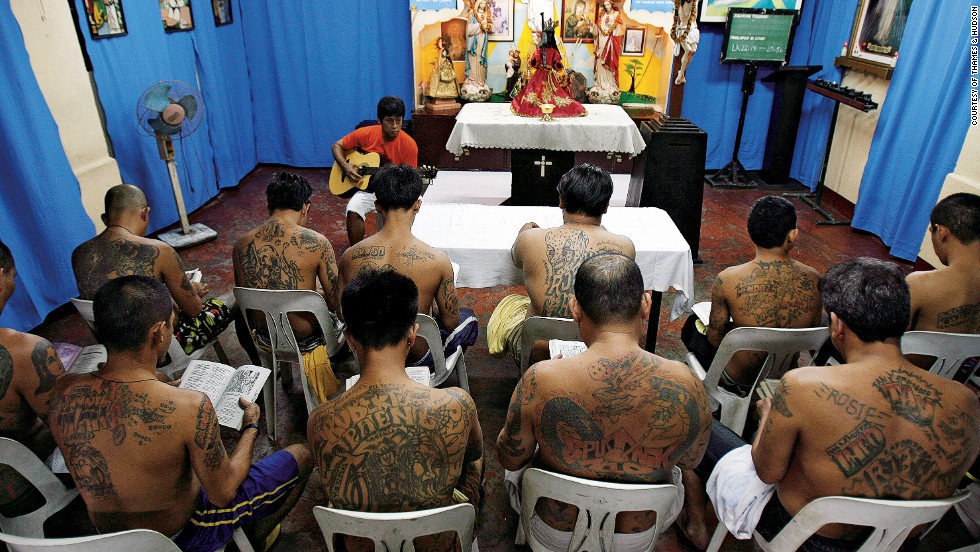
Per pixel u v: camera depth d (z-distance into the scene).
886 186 4.78
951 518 2.24
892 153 4.69
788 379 1.41
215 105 5.54
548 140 4.50
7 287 1.74
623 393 1.38
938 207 2.01
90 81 4.08
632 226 3.07
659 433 1.39
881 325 1.31
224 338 3.45
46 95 3.65
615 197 5.45
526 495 1.54
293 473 1.86
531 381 1.46
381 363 1.37
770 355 2.11
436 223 3.04
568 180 2.26
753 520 1.63
